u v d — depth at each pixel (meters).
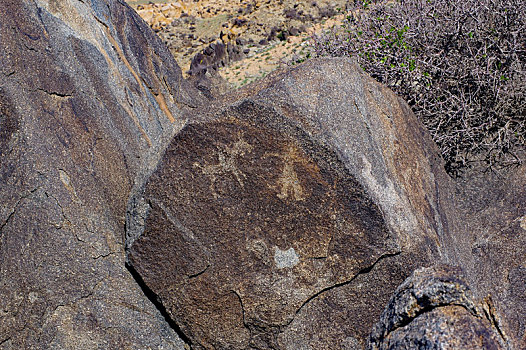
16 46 3.16
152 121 4.46
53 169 2.97
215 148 2.94
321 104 3.04
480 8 5.05
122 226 3.22
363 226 2.92
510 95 4.70
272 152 2.91
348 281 2.96
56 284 2.81
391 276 2.96
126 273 3.04
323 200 2.91
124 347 2.90
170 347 3.03
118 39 4.68
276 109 2.92
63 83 3.39
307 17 15.63
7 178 2.82
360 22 5.95
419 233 3.13
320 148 2.88
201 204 2.95
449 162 4.74
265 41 15.16
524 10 4.84
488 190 4.48
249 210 2.94
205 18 20.97
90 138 3.36
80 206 3.01
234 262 2.94
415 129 4.34
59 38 3.63
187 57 17.12
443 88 4.98
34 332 2.72
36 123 3.02
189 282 2.97
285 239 2.94
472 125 4.87
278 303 2.96
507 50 4.93
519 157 4.64
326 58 3.44
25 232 2.79
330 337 2.98
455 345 2.28
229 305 2.97
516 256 3.80
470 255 3.93
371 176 3.07
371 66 5.31
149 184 2.98
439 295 2.52
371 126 3.49
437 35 5.12
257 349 3.02
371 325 2.96
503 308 3.29
